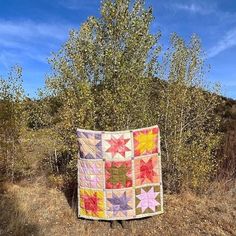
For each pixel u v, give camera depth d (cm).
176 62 1015
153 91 1045
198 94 1027
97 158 838
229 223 843
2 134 1164
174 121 1018
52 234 800
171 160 1030
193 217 878
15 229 801
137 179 836
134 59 961
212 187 1040
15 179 1190
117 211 835
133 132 835
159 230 824
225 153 1176
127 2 951
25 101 1195
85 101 962
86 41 998
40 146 1286
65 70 1023
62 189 1083
